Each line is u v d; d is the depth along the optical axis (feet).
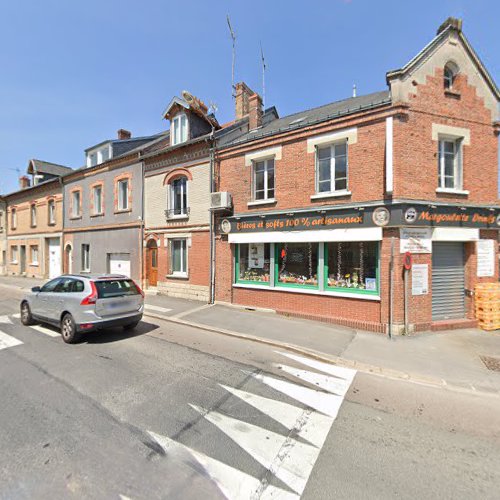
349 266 28.76
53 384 15.55
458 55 27.61
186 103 42.24
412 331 25.54
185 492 8.60
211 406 13.60
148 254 46.88
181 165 41.65
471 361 19.51
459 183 27.84
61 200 63.67
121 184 51.24
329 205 28.99
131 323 25.02
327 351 21.17
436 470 9.77
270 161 34.19
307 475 9.42
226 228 36.37
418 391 15.69
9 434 11.24
